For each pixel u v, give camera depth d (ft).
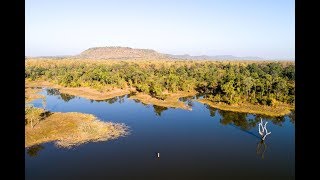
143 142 148.25
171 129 172.04
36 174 111.04
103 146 141.69
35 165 118.83
